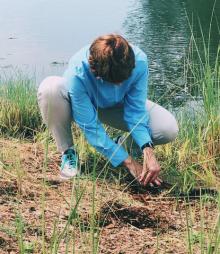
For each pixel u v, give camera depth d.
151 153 3.54
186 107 4.94
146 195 3.55
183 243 2.94
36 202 3.24
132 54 3.19
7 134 4.87
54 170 3.83
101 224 3.10
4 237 2.80
